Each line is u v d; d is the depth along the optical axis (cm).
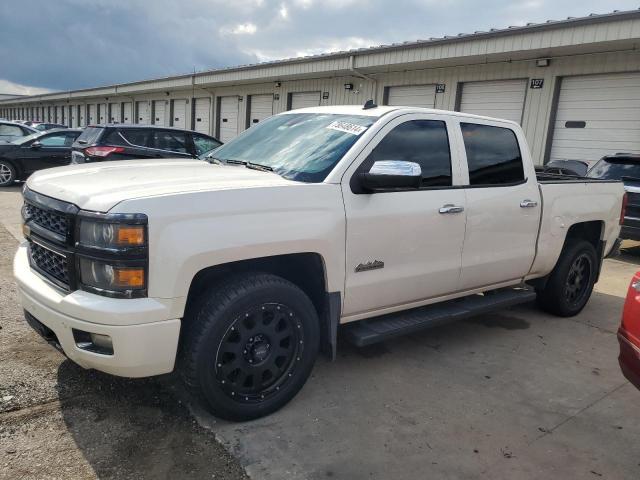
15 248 693
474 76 1430
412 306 398
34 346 392
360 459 283
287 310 315
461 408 344
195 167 362
